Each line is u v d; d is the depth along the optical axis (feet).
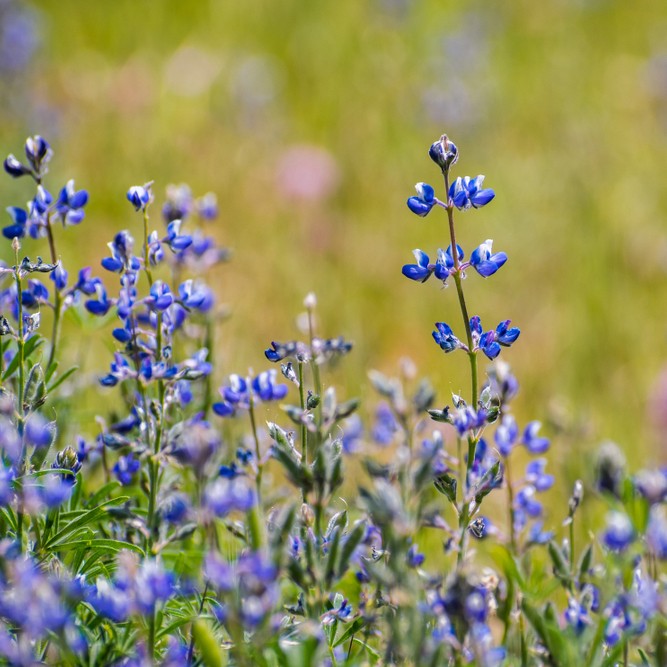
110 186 47.50
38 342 18.33
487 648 13.39
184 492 20.30
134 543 18.10
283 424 27.43
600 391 39.04
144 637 14.93
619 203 52.13
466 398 32.96
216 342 28.30
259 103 57.11
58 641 13.37
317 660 13.65
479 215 50.65
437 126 57.72
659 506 14.49
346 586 18.65
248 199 50.29
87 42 63.57
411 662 14.06
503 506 28.58
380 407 24.79
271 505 20.80
